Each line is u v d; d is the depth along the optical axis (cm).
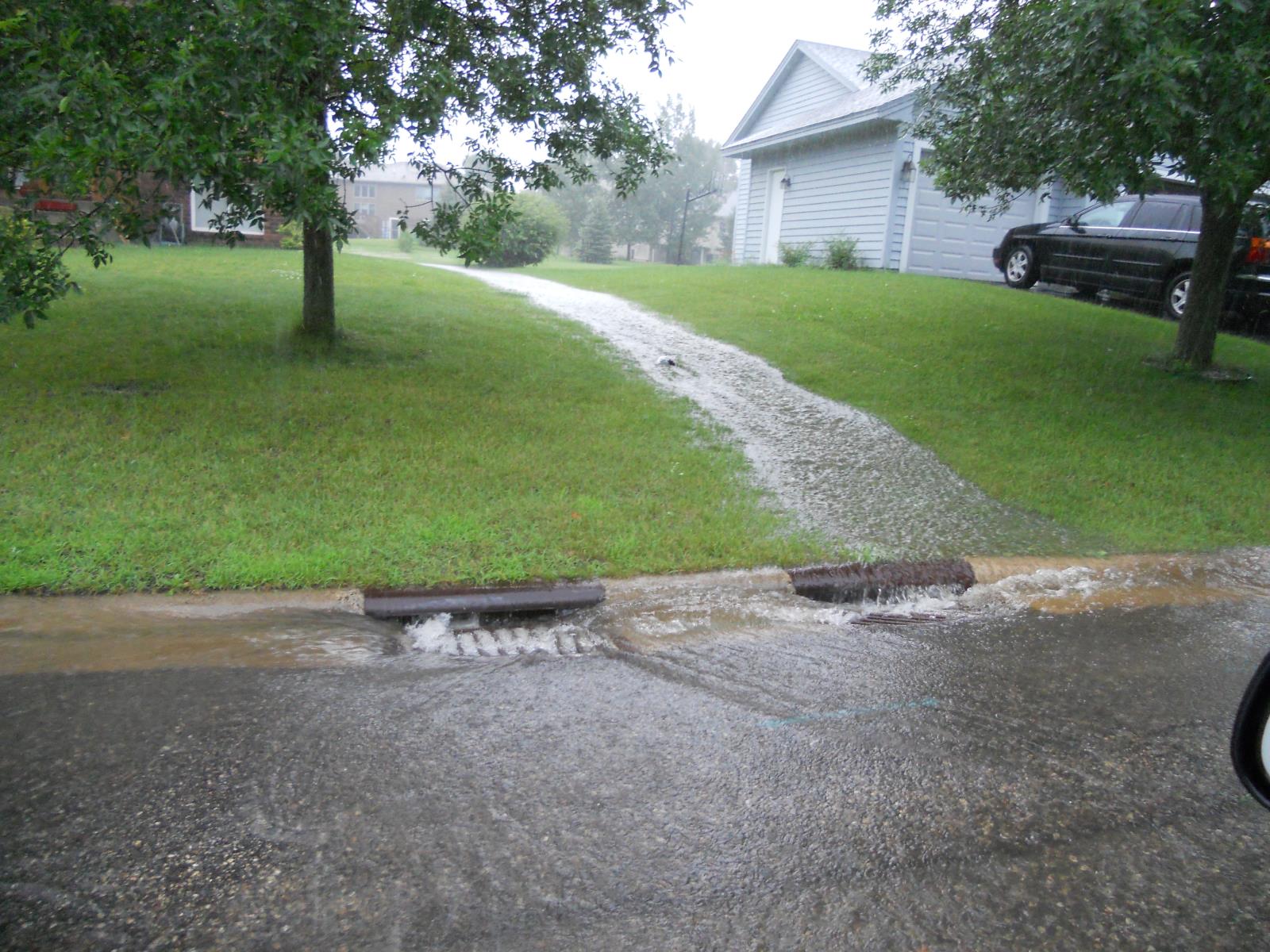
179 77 616
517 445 785
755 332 1280
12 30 656
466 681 457
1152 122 754
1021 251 1650
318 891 302
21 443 690
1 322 710
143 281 1289
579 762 387
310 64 686
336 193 725
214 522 595
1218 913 310
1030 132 931
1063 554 677
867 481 799
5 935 277
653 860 325
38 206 863
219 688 434
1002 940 293
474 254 907
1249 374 1146
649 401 949
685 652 505
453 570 564
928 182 1942
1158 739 427
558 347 1127
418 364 987
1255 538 725
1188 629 566
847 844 339
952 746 414
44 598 500
